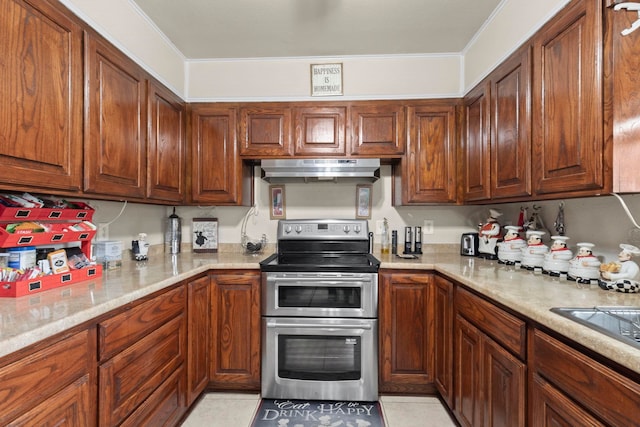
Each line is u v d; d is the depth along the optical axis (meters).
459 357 1.66
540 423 1.02
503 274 1.64
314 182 2.66
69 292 1.22
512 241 1.93
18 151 1.06
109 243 1.80
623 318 0.94
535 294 1.20
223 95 2.39
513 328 1.17
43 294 1.19
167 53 2.13
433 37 2.12
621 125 1.08
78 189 1.33
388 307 2.03
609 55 1.08
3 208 1.19
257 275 2.04
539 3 1.44
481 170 1.99
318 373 1.97
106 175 1.50
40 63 1.15
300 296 2.01
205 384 1.97
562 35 1.29
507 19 1.71
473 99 2.12
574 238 1.67
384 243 2.62
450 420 1.79
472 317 1.51
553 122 1.35
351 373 1.97
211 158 2.36
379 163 2.28
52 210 1.37
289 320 1.99
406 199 2.31
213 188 2.35
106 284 1.38
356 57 2.37
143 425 1.33
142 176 1.81
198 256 2.43
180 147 2.28
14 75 1.05
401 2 1.77
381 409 1.90
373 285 1.97
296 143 2.35
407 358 2.02
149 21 1.90
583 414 0.83
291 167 2.30
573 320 0.90
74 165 1.31
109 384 1.11
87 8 1.39
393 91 2.35
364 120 2.34
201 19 1.92
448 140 2.30
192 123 2.37
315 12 1.86
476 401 1.46
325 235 2.45
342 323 1.97
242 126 2.36
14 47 1.05
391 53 2.34
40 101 1.15
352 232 2.46
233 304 2.04
